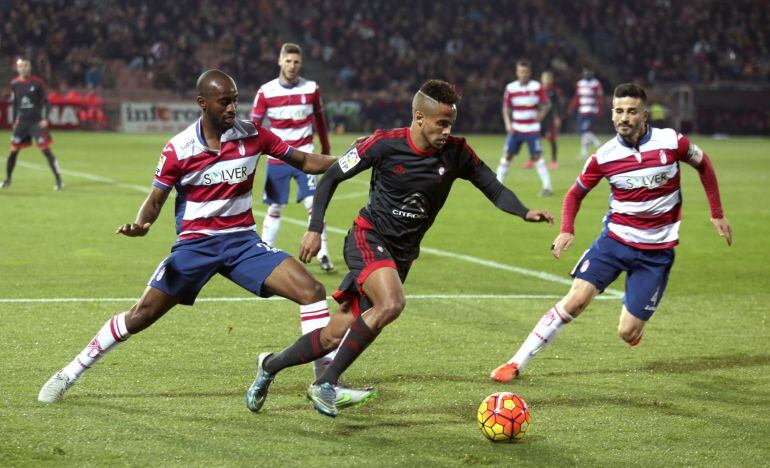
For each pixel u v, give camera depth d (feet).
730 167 96.37
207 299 33.04
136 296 33.45
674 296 35.09
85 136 137.90
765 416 20.77
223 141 20.38
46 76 148.05
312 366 23.15
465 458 17.72
